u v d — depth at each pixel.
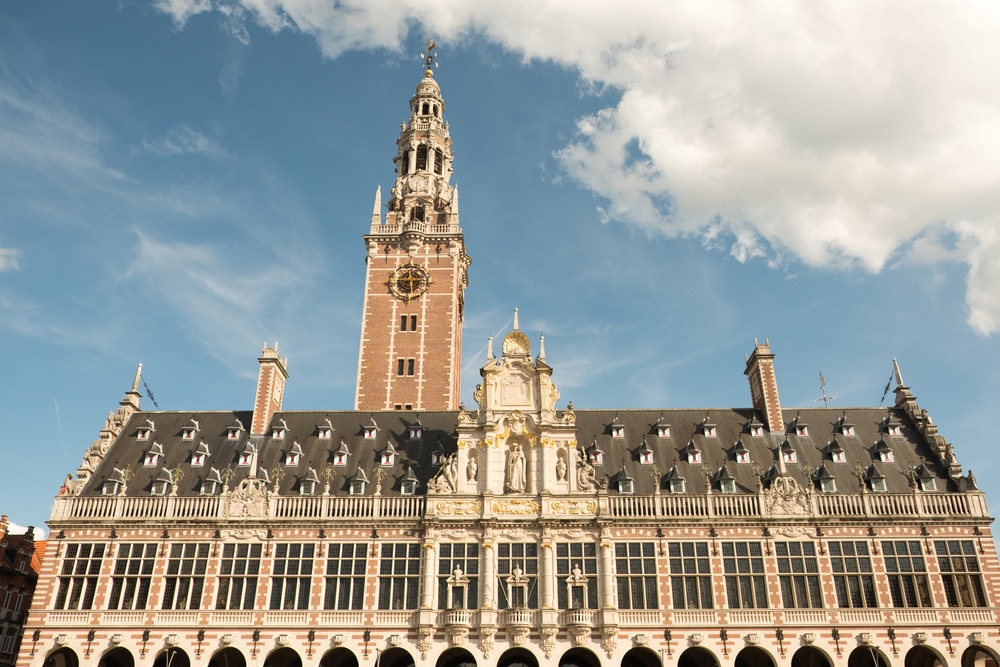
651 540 49.12
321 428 57.16
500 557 48.88
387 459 54.53
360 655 46.56
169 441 57.09
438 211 81.06
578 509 49.84
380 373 71.94
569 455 51.53
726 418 57.84
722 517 49.34
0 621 63.00
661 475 52.69
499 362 54.41
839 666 45.53
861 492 50.19
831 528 49.12
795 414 57.91
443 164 85.19
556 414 52.81
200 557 49.56
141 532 50.25
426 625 46.66
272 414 59.12
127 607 48.22
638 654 48.66
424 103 88.88
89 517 50.56
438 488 50.91
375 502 50.78
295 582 48.88
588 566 48.56
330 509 50.75
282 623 47.53
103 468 54.47
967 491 49.66
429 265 76.19
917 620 46.56
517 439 52.53
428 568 48.41
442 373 71.81
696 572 48.28
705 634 46.50
